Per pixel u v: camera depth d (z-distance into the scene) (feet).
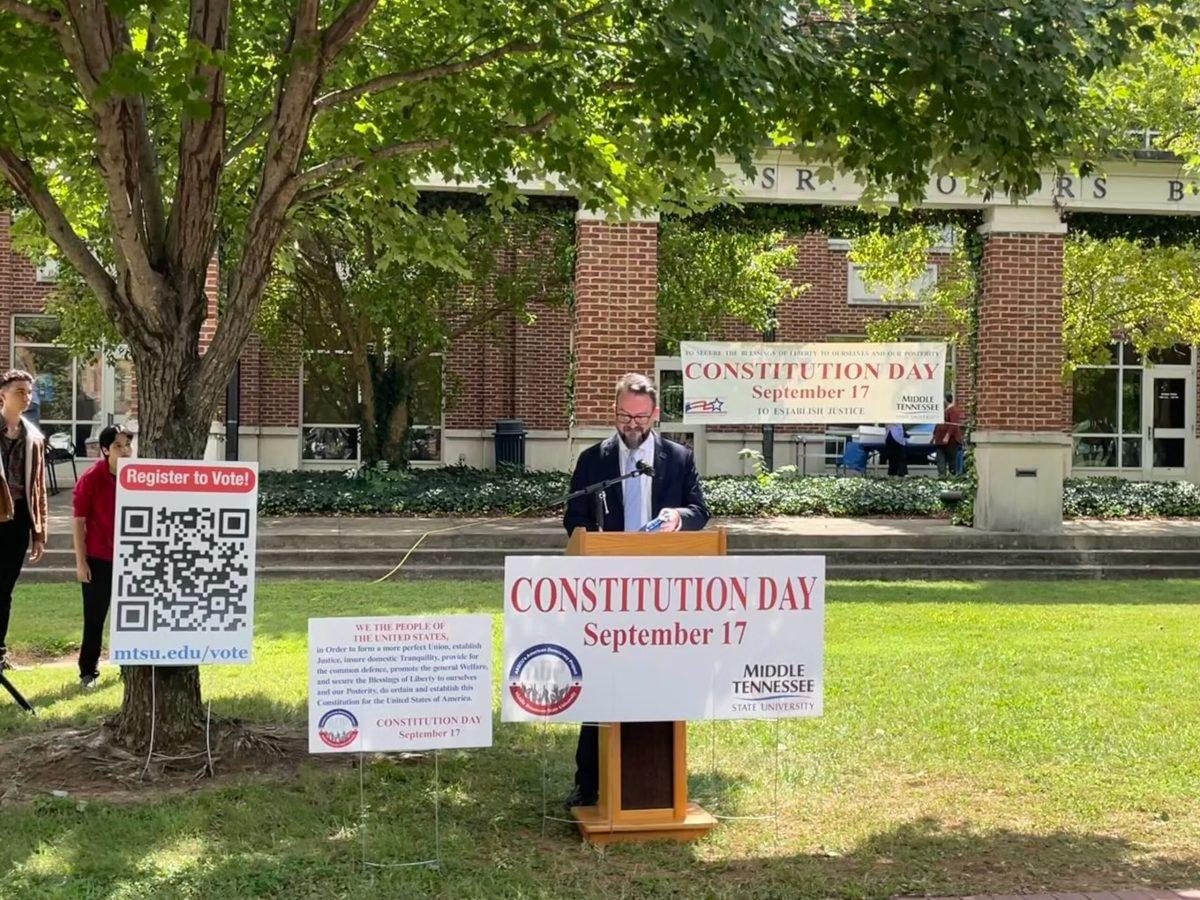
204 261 21.11
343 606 37.99
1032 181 22.27
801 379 54.29
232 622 19.35
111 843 16.78
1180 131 53.52
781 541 50.08
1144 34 20.89
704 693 17.06
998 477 53.67
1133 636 34.37
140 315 20.45
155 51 23.18
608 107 24.97
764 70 19.88
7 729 22.97
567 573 16.74
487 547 48.29
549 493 57.72
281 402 77.15
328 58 20.65
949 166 22.85
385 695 16.22
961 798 19.75
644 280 51.78
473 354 78.69
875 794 19.97
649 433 18.70
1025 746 22.65
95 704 25.07
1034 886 15.99
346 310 63.77
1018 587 46.29
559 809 18.93
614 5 21.76
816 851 17.22
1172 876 16.42
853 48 21.13
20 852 16.29
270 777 20.08
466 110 23.71
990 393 54.03
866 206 24.43
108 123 19.21
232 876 15.64
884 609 39.32
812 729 23.82
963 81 20.72
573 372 54.70
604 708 16.81
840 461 81.56
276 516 55.72
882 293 84.33
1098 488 65.98
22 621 35.53
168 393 20.63
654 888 15.62
